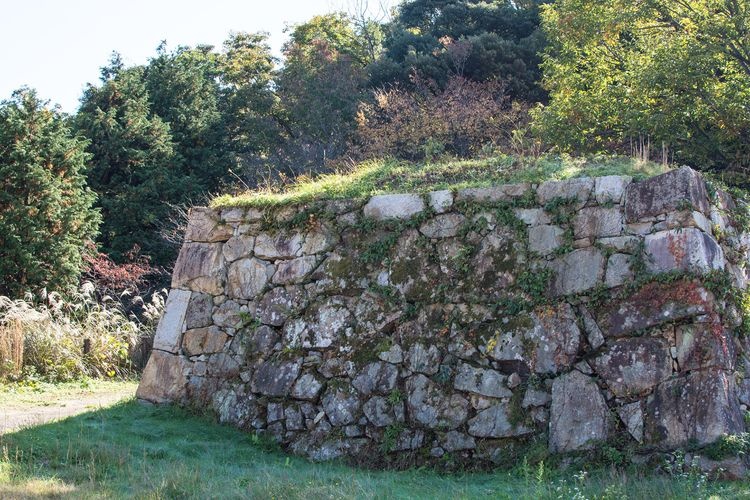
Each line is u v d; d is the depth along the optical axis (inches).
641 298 309.3
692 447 282.7
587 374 310.2
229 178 1073.5
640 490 258.1
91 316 546.9
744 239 359.9
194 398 384.5
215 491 262.5
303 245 382.0
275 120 1198.3
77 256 788.0
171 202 991.6
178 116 1098.1
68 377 482.0
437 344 339.6
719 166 683.4
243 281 391.5
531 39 1113.4
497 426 319.0
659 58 654.5
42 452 297.7
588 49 783.1
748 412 299.3
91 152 984.9
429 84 1018.1
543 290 328.2
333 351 358.3
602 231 325.4
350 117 1048.8
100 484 264.2
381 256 363.6
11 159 803.4
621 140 688.4
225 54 1385.3
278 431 356.5
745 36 629.6
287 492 263.0
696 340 296.0
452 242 352.2
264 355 373.4
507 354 326.0
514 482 291.4
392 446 331.6
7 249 751.7
